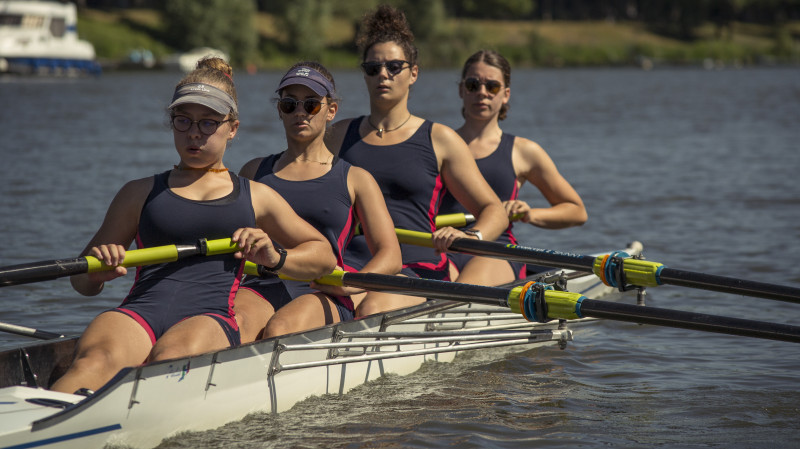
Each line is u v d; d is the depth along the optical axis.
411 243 17.31
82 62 139.25
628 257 15.77
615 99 122.69
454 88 148.00
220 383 12.95
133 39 198.12
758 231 32.50
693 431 13.84
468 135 20.55
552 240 31.05
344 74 191.62
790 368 17.58
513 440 13.36
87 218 32.38
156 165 48.25
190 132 12.95
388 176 17.66
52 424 10.86
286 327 14.32
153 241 13.23
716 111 99.81
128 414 11.70
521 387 16.22
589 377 17.00
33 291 22.91
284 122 15.50
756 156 56.59
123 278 24.56
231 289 13.55
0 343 18.38
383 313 15.68
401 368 16.81
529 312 14.36
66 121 75.69
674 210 37.03
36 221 31.53
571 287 22.48
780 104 112.12
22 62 130.50
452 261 19.53
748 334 13.07
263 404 13.81
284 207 14.05
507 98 20.80
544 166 20.75
